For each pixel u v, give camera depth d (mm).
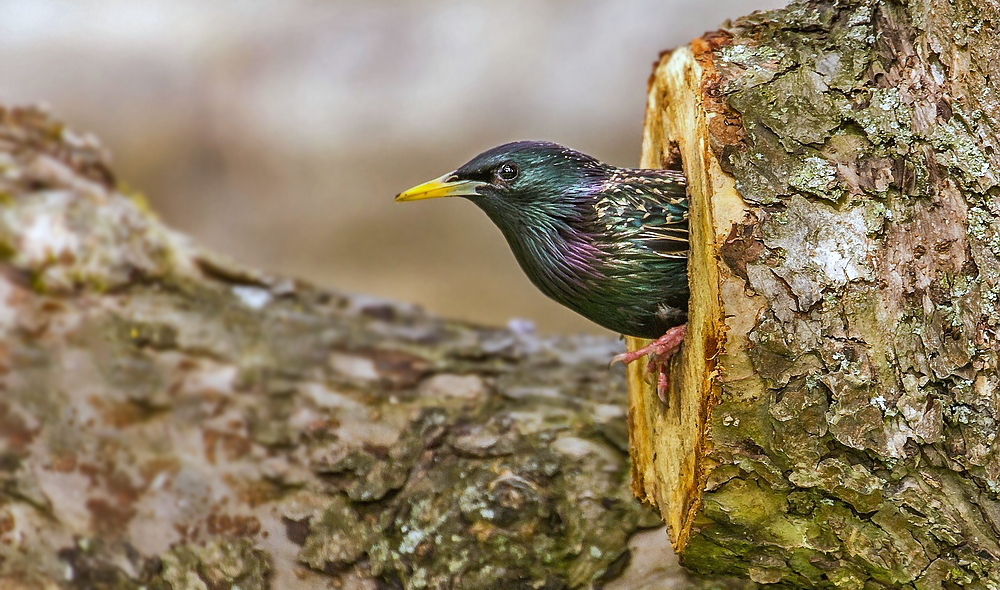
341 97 20188
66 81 20125
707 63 6266
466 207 19594
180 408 9273
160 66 20422
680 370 6527
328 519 8352
